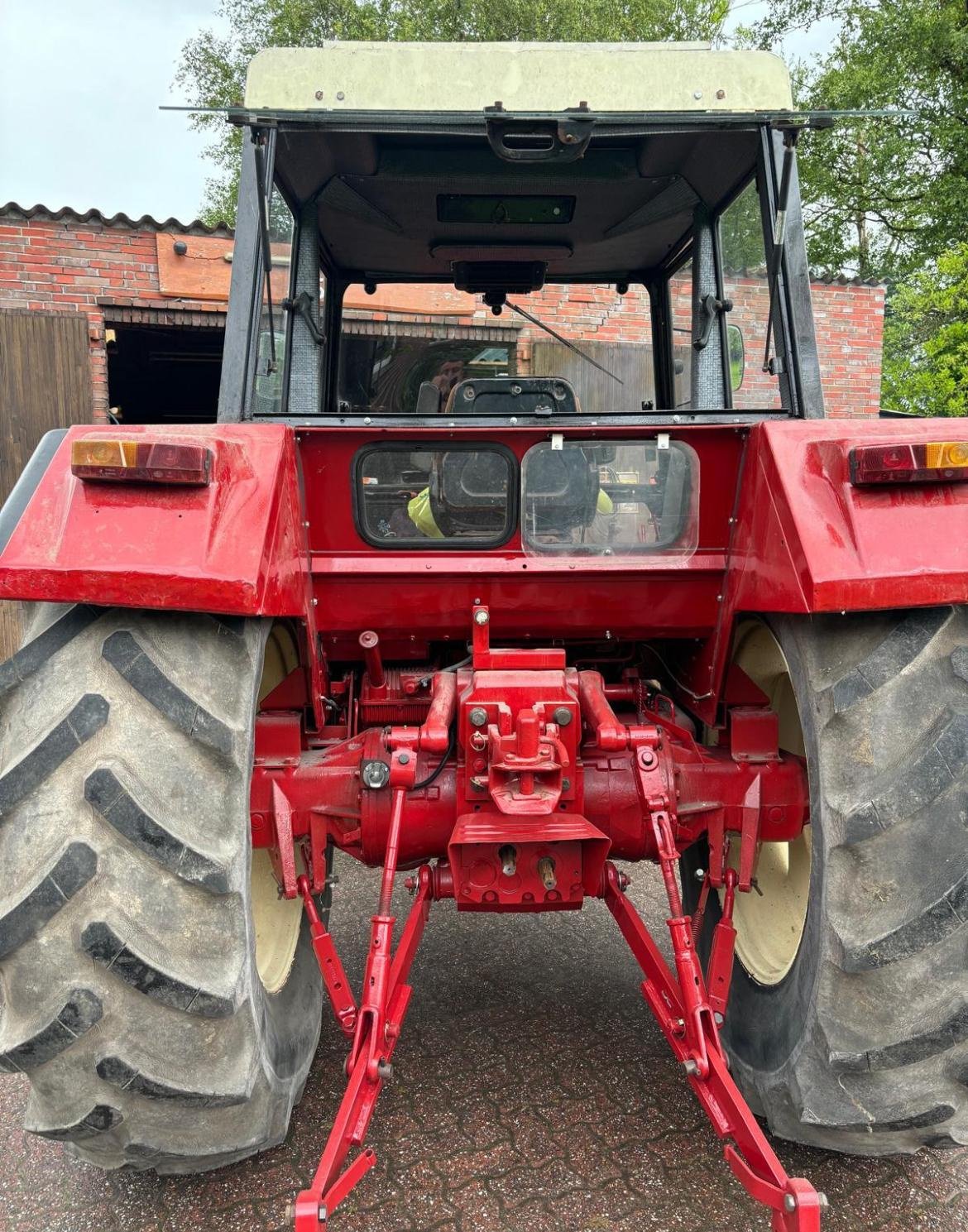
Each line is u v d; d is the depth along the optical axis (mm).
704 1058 1837
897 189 20000
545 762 2014
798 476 1978
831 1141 2023
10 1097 2719
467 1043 2908
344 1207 2199
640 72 2410
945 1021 1805
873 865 1836
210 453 1836
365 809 2309
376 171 2898
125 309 9305
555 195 3061
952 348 15008
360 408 3527
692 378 3176
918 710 1858
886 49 19672
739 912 2648
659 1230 2129
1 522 1956
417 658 2787
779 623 2119
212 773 1800
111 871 1720
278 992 2391
